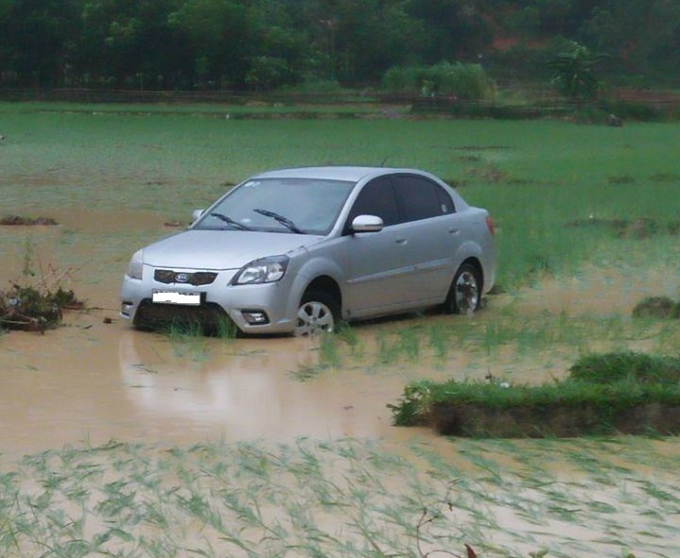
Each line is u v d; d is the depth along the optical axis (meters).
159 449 8.63
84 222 24.45
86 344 12.54
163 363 11.66
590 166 41.41
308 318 12.98
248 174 36.50
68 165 38.91
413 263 14.24
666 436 9.23
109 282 16.83
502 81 106.31
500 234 21.91
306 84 92.81
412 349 12.09
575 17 115.81
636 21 113.38
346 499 7.53
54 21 88.94
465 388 9.38
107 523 7.10
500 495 7.72
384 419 9.61
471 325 13.91
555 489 7.86
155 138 53.03
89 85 91.62
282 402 10.14
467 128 66.12
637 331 13.16
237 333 12.74
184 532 6.95
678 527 7.21
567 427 9.23
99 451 8.56
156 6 89.38
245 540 6.82
